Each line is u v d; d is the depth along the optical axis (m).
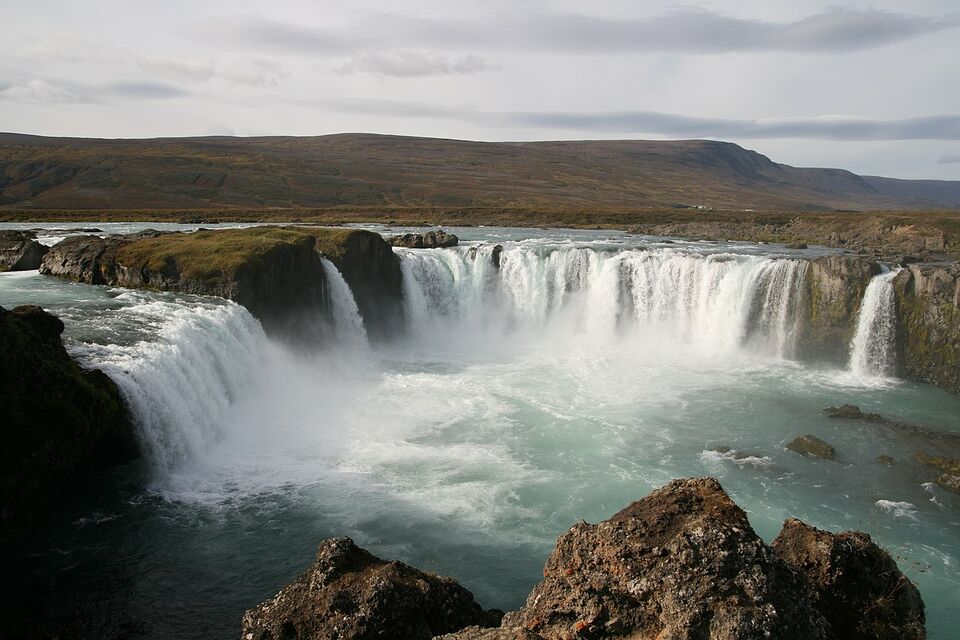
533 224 129.00
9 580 20.00
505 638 10.59
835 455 31.30
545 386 41.19
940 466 30.06
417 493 26.62
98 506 24.66
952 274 44.12
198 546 22.50
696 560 10.45
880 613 12.02
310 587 13.17
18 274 47.59
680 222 131.75
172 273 42.00
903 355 46.06
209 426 30.50
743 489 27.77
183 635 18.48
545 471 28.86
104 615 18.97
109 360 27.20
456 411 36.22
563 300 57.31
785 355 50.47
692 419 35.91
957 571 22.28
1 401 20.80
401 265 55.53
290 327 44.91
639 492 27.16
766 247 80.88
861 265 48.09
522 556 22.53
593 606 11.12
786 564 10.80
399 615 12.55
